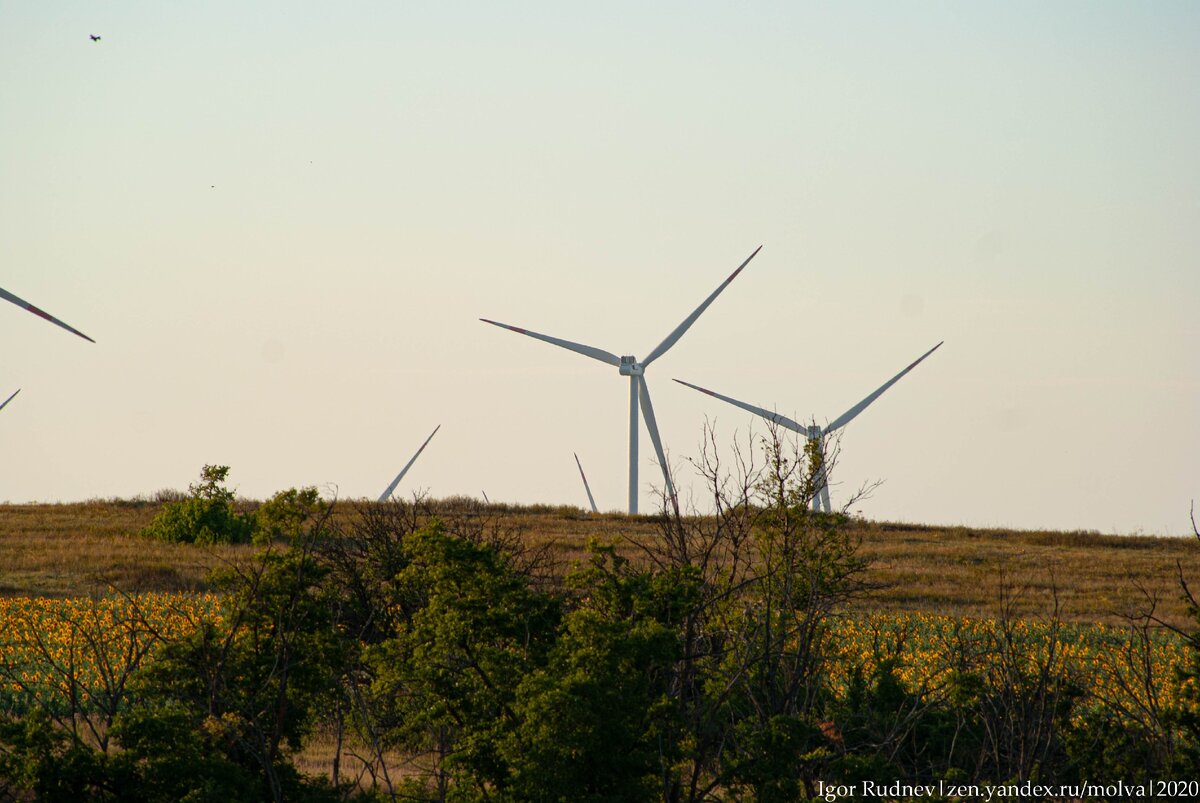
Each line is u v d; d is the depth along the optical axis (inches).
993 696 2470.5
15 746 2078.0
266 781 2118.6
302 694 2215.8
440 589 2282.2
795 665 2449.6
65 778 2021.4
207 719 2060.8
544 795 2007.9
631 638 2097.7
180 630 2591.0
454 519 3882.9
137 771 2089.1
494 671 2214.6
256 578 2161.7
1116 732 2377.0
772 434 2758.4
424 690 2253.9
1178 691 2297.0
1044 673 2279.8
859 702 2743.6
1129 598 6732.3
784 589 2524.6
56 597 5994.1
